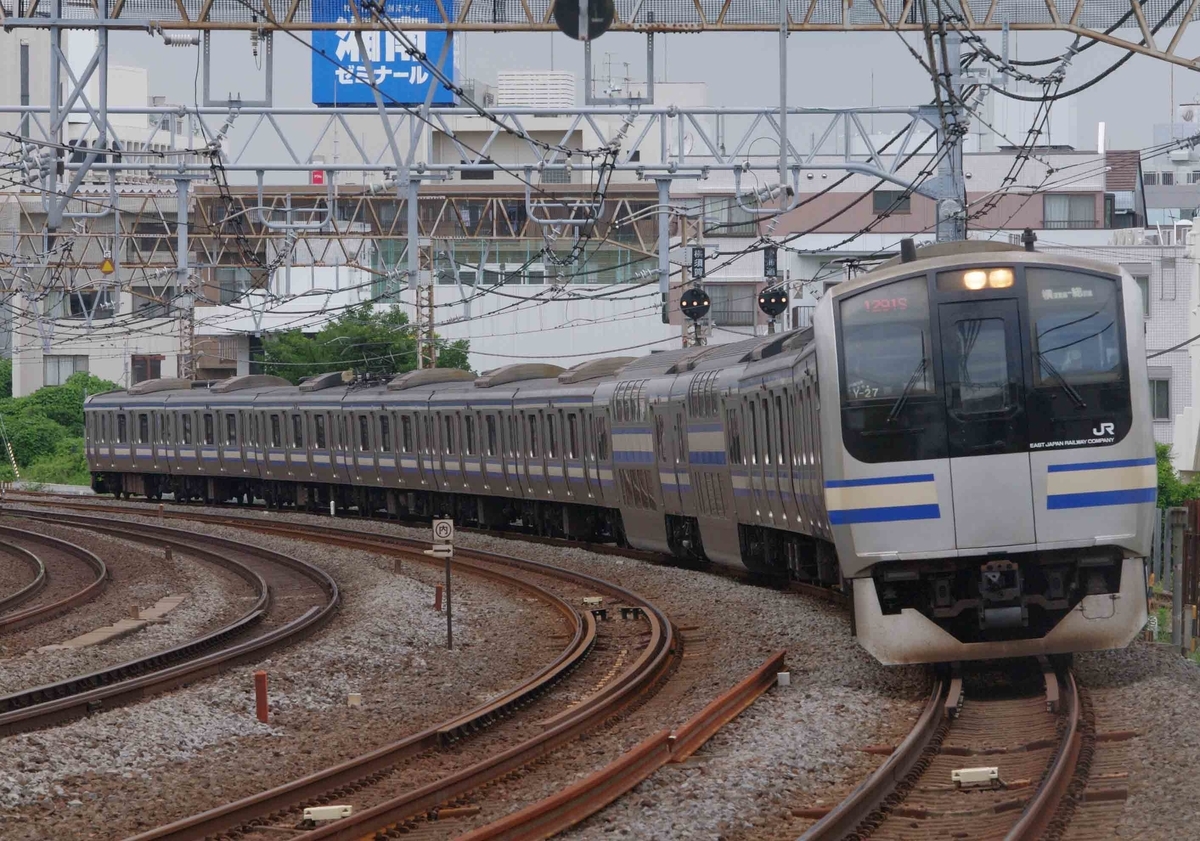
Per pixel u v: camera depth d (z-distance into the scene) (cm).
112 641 6956
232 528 13438
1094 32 7894
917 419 4831
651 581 8756
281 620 7756
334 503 15450
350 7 8169
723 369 8056
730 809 3484
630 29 8275
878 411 4853
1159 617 6494
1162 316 17550
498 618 7588
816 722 4444
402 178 9156
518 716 5009
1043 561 4844
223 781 4194
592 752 4266
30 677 5869
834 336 4919
